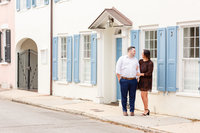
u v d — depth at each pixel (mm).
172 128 8148
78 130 8102
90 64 13477
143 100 10023
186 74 9820
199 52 9406
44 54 16203
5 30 19797
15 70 18938
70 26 14508
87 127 8523
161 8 10352
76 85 14109
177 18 9898
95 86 13008
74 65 14117
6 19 19719
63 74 15234
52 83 15734
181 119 9383
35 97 14797
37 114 10617
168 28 10094
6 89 18688
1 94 16141
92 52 13055
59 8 15250
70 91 14484
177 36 9930
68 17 14633
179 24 9883
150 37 10891
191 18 9523
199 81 9469
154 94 10469
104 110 10930
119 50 12500
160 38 10336
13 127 8352
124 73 9781
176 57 9898
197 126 8414
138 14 11102
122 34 11500
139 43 11055
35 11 17016
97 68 12820
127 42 11492
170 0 10078
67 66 14578
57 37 15289
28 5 17594
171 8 10062
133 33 11195
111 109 11148
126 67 9734
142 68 9984
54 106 11914
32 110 11594
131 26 11328
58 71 15328
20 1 18531
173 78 9914
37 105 12734
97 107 11586
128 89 9914
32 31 17297
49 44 15930
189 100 9547
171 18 10062
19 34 18500
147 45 10984
